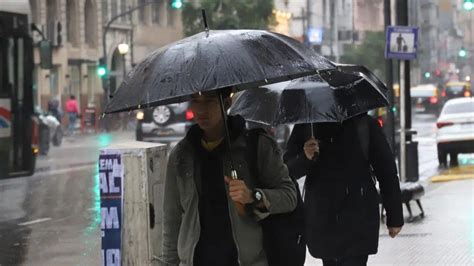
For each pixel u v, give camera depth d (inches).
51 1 4815.5
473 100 2165.4
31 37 1734.7
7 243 1053.2
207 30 418.6
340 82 590.9
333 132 575.5
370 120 581.9
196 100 408.8
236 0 4867.1
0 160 1649.9
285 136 2513.5
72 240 1072.2
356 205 566.9
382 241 1002.7
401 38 1539.1
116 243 673.6
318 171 574.2
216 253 402.9
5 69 1658.5
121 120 4606.3
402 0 1578.5
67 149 3024.1
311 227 574.9
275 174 412.2
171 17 6161.4
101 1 5324.8
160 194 693.3
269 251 409.1
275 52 402.9
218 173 407.8
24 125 1717.5
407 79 1643.7
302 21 7180.1
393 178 573.0
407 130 1649.9
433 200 1381.6
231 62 390.0
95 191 1638.8
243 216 402.9
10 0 1676.9
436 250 944.9
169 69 394.0
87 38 5236.2
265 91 604.7
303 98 579.8
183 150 413.1
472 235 1035.3
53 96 4788.4
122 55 5167.3
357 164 570.3
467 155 2486.5
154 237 679.1
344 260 569.6
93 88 5270.7
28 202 1467.8
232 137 410.9
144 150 667.4
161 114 2492.6
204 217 406.3
